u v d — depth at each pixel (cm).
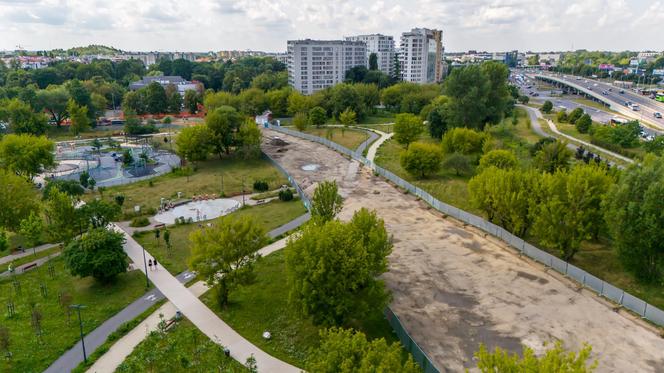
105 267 4547
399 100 16488
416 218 6575
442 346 3694
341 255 3594
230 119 10600
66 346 3706
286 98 16400
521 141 10812
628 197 4484
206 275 4084
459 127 10769
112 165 10262
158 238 5784
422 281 4734
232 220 4247
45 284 4762
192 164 10031
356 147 11262
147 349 3578
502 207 5547
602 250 5400
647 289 4525
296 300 3647
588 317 4078
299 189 7725
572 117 13750
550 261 4966
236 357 3547
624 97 19238
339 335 2664
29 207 5925
